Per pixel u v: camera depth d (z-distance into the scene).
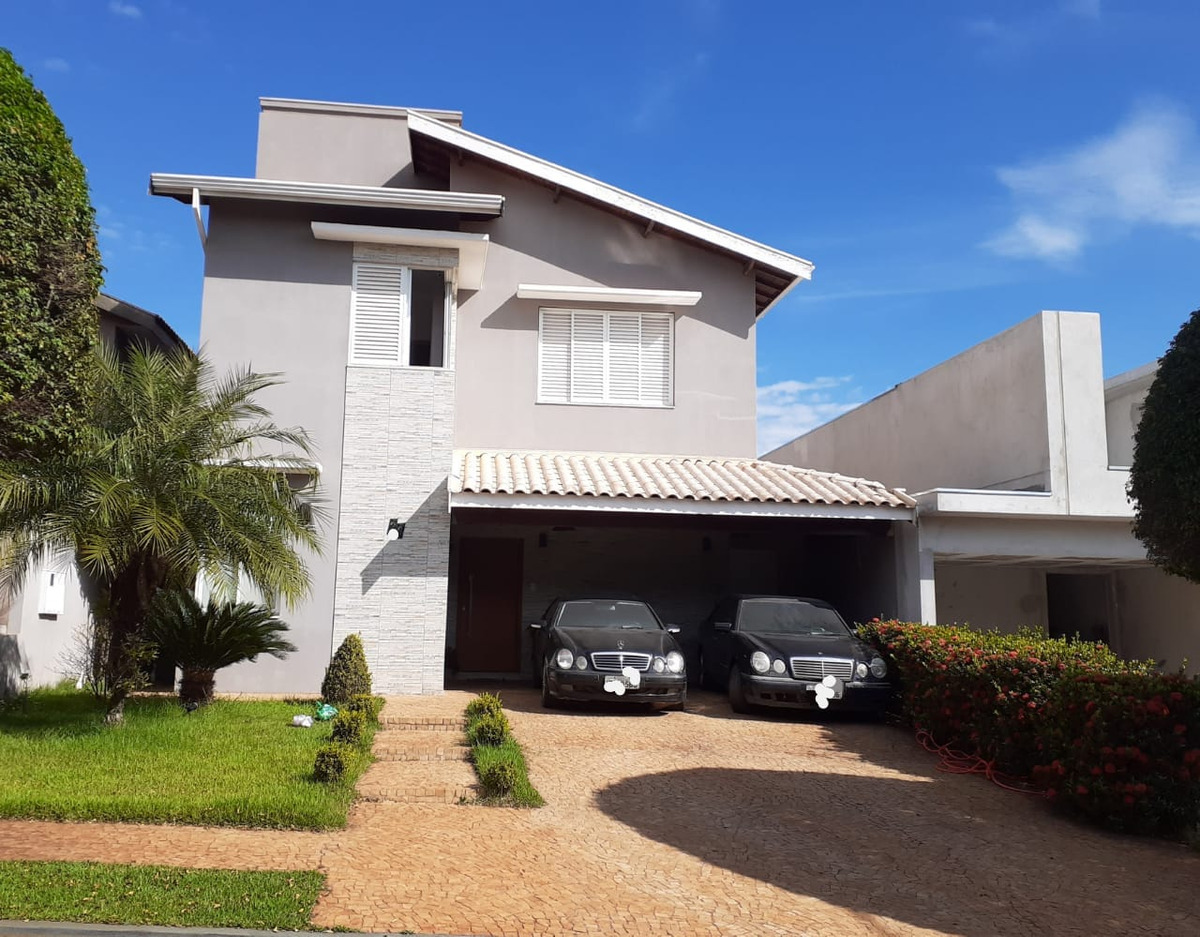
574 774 9.69
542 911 6.05
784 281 18.72
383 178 19.06
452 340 15.05
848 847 7.74
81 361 9.18
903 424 18.78
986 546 14.77
